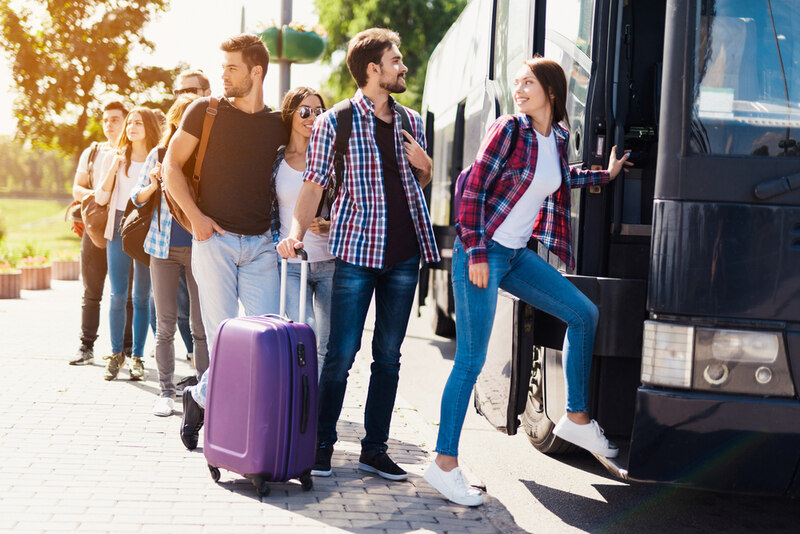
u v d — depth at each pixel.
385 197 4.42
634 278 4.40
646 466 3.61
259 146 4.70
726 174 3.55
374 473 4.70
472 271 4.06
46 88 31.00
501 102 6.36
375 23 38.44
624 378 4.25
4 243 17.33
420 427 5.85
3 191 66.00
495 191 4.12
